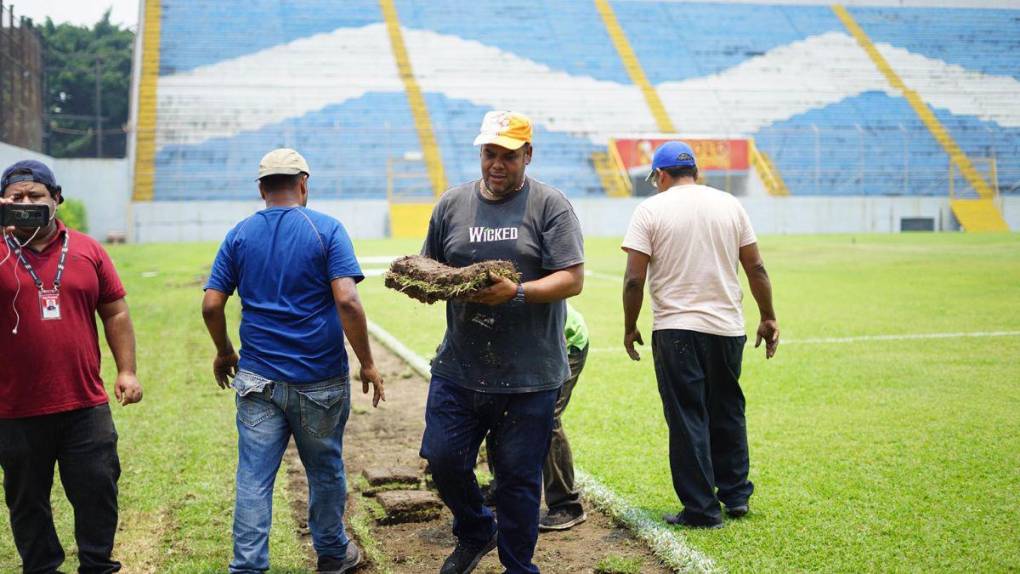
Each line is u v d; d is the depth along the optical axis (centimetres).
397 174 4347
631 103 4988
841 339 1146
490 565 470
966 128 5072
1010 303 1484
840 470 596
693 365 502
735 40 5622
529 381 419
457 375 426
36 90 4612
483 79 5059
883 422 720
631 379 926
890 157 4838
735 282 513
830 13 5972
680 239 503
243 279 439
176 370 1003
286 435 438
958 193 4647
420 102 4828
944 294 1634
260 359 429
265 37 5141
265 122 4566
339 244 435
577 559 469
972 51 5738
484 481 584
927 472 586
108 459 423
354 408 828
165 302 1662
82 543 421
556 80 5109
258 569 413
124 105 6688
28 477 412
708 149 4481
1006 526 488
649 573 446
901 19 5972
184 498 562
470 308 421
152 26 5091
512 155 416
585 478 589
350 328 430
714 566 439
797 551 460
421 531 517
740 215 514
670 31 5641
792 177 4628
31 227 397
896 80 5403
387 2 5578
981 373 912
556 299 412
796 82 5303
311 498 446
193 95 4653
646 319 1409
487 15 5581
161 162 4291
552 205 427
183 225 4038
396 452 679
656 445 675
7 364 402
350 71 4978
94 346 424
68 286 411
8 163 3497
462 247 429
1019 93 5384
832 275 2050
